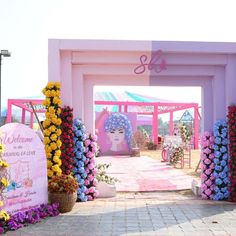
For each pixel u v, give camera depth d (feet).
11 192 28.86
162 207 34.83
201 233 26.12
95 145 39.47
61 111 37.29
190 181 52.19
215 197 38.96
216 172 39.27
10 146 29.07
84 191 38.01
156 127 125.59
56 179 32.94
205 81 41.70
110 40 38.06
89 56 39.11
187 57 39.34
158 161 83.97
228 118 38.78
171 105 125.80
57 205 31.99
